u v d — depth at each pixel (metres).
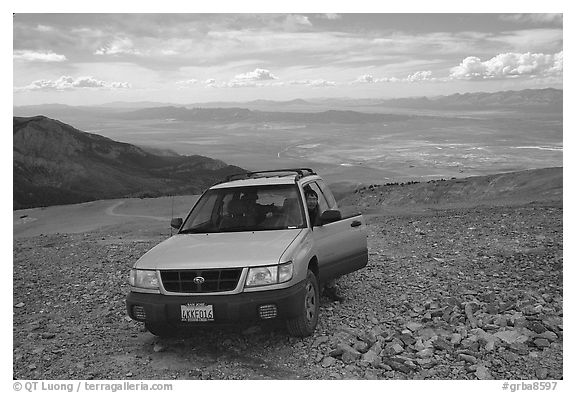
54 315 6.96
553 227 12.40
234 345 5.45
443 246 10.91
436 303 6.64
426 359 4.84
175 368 4.95
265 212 6.30
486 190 52.16
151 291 5.25
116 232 20.22
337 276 6.80
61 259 11.46
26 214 94.06
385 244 11.61
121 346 5.63
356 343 5.26
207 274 5.12
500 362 4.73
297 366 4.88
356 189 64.62
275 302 5.01
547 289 7.01
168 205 87.19
